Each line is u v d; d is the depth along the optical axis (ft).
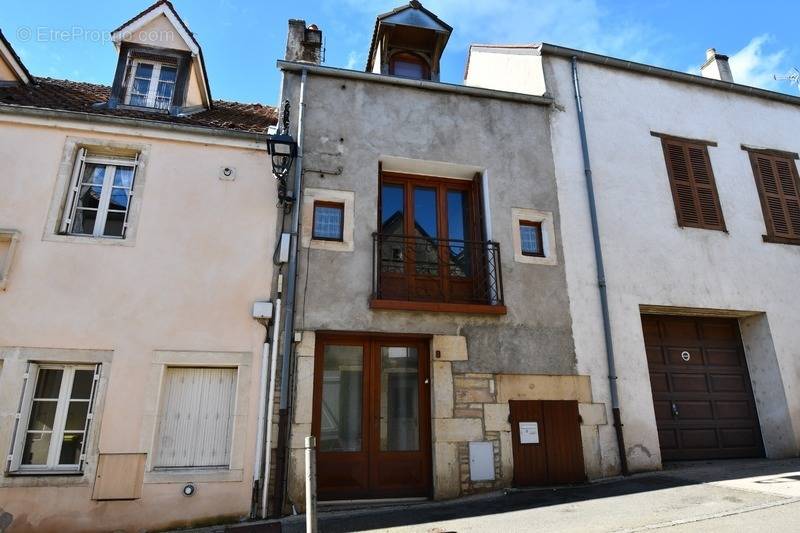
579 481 20.40
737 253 26.27
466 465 19.63
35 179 19.71
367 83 24.02
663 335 25.46
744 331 26.53
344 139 22.70
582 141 25.81
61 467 17.38
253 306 19.47
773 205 28.14
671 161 27.20
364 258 21.17
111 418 17.58
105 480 17.02
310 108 22.88
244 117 27.32
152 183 20.51
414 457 20.07
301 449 18.26
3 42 24.53
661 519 13.80
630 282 24.04
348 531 14.83
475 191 24.52
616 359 22.61
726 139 28.81
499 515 15.60
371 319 20.38
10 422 17.03
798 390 24.70
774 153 29.40
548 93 26.32
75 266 18.88
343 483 19.24
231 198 20.92
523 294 22.39
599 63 28.04
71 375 18.26
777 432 24.49
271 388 18.70
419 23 26.66
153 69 25.91
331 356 20.58
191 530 16.67
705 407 24.90
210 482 17.57
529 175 24.52
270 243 20.61
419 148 23.47
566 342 22.21
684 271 25.05
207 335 18.99
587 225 24.43
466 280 23.16
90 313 18.45
